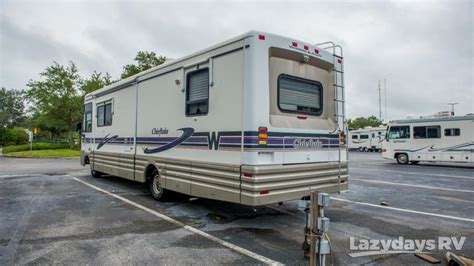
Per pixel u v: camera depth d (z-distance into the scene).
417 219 5.44
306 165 4.85
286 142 4.64
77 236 4.36
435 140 15.85
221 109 4.83
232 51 4.69
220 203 6.49
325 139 5.23
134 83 7.32
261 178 4.28
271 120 4.57
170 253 3.77
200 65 5.32
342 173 5.48
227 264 3.46
